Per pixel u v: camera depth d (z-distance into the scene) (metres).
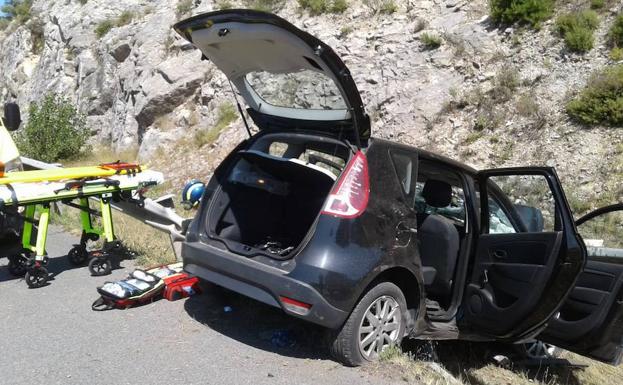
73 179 6.02
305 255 4.39
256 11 4.39
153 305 5.59
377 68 14.02
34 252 6.07
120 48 20.48
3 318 5.09
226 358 4.57
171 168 15.10
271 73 5.26
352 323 4.45
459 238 5.52
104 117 20.91
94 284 6.11
